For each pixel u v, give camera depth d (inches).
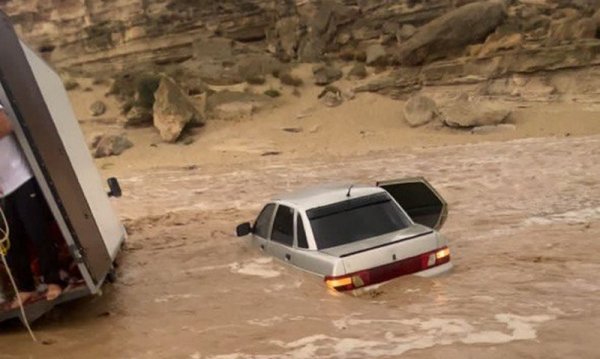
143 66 2021.4
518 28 1567.4
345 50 1868.8
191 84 1756.9
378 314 269.4
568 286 297.4
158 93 1550.2
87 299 351.3
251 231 399.2
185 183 1018.7
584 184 653.3
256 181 956.0
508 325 244.7
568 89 1417.3
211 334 268.8
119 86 1835.6
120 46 2097.7
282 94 1717.5
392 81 1625.2
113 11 2124.8
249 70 1845.5
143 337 276.7
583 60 1433.3
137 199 885.8
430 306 274.2
